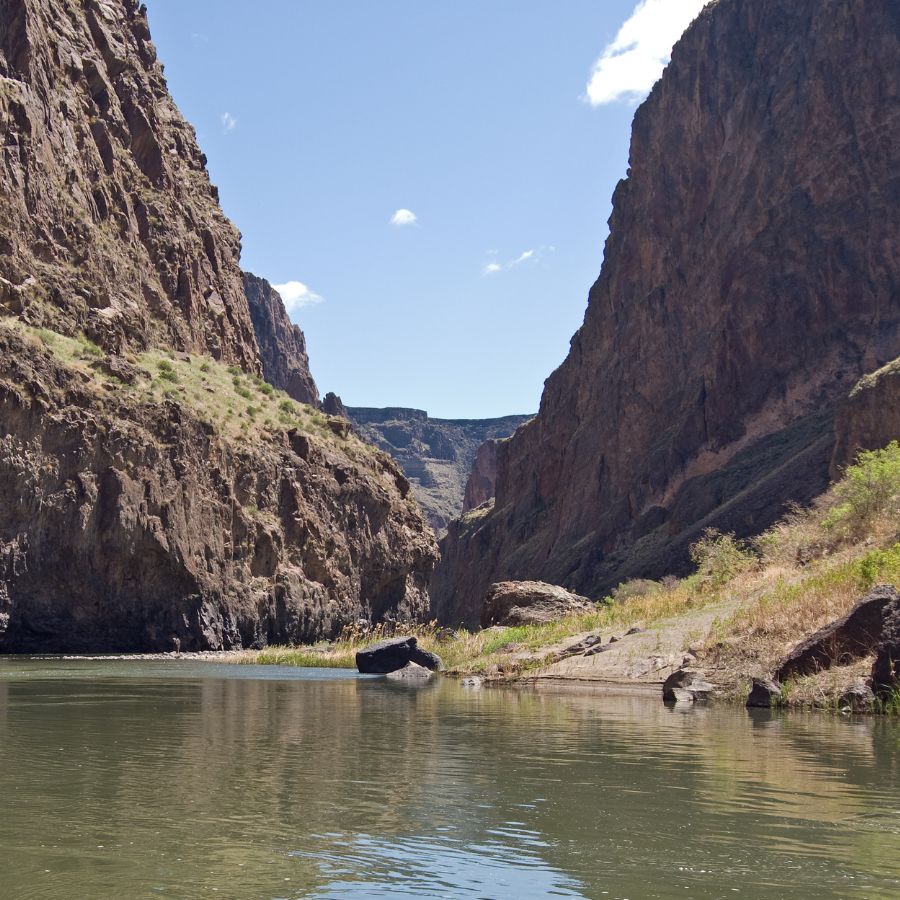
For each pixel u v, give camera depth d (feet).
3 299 190.90
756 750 36.09
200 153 335.06
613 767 32.07
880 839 22.41
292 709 52.70
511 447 592.60
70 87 250.16
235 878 18.97
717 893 18.43
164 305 257.34
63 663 123.65
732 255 379.76
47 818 23.44
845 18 363.97
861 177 349.61
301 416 269.85
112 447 173.68
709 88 424.05
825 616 64.03
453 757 34.14
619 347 450.71
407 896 18.11
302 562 224.94
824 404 330.95
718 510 306.76
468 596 549.54
